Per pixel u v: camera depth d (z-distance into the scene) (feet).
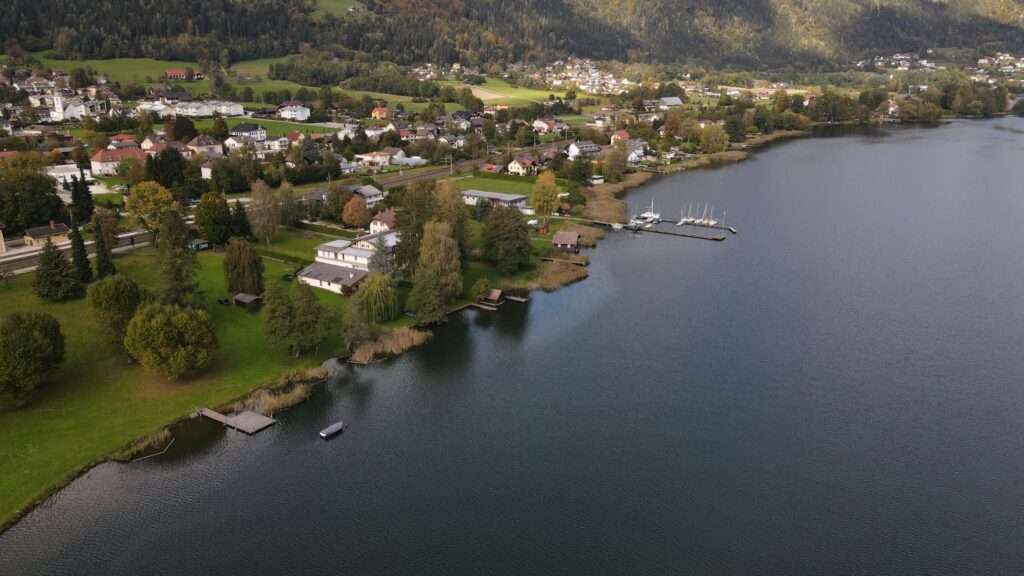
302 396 346.13
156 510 270.87
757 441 321.52
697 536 265.13
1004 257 579.89
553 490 288.30
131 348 342.64
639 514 275.59
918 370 386.73
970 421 338.54
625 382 372.17
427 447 315.17
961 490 290.15
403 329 418.10
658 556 255.50
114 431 311.68
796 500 283.79
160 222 547.08
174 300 381.40
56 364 341.41
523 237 511.40
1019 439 324.19
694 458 309.22
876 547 260.42
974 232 649.61
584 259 554.87
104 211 556.92
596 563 251.80
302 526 265.95
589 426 332.60
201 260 505.66
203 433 315.78
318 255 498.69
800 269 547.49
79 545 252.83
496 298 463.42
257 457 303.27
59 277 420.77
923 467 304.30
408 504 279.08
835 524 271.28
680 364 391.86
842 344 417.28
